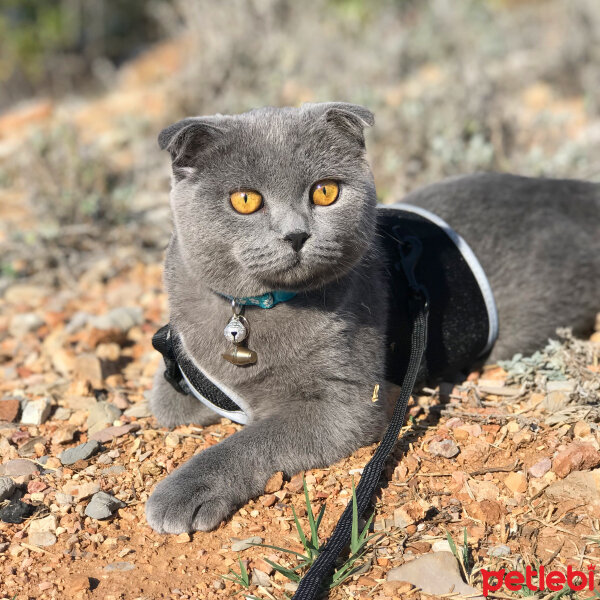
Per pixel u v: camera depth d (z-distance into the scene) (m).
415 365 0.71
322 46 1.75
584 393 0.73
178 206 0.67
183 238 0.67
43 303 0.99
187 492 0.66
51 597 0.62
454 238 0.76
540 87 1.59
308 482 0.69
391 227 0.76
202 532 0.66
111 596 0.62
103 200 1.13
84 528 0.67
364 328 0.71
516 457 0.70
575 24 1.63
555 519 0.66
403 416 0.69
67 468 0.72
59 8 2.72
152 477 0.71
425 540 0.65
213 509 0.66
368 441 0.71
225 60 1.59
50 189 1.17
